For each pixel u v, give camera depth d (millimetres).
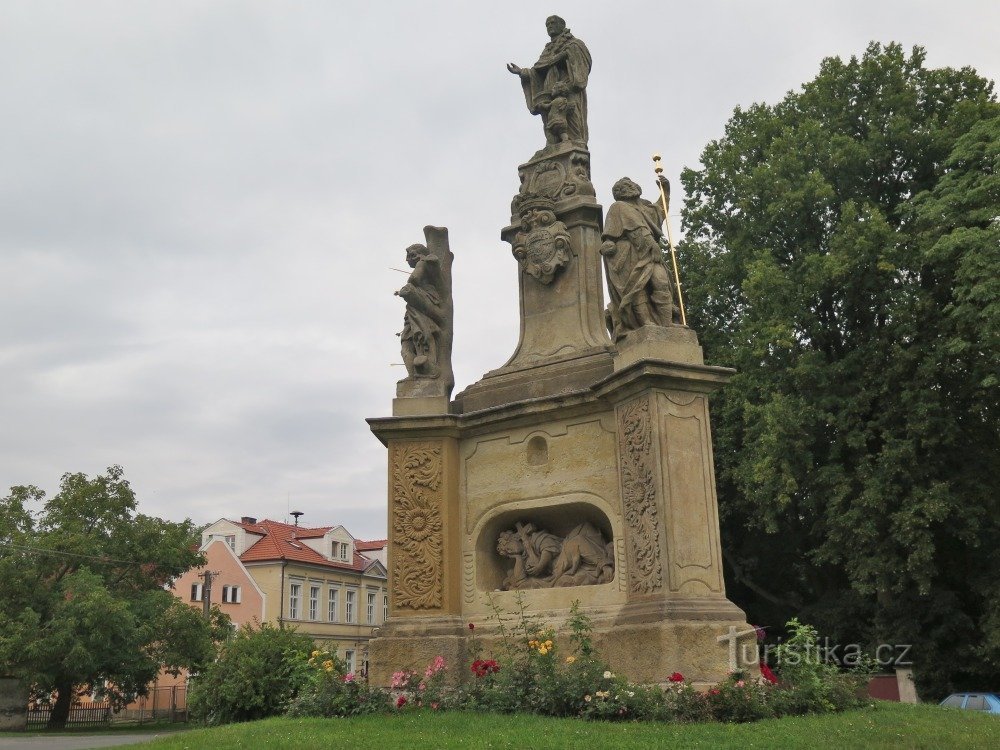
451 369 15594
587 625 11781
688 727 9805
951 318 24453
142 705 49344
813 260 27141
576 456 13688
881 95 30109
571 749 8594
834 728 9820
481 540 14391
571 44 16266
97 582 37188
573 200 15344
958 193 24266
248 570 61188
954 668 26578
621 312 13164
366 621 68062
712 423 29688
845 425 26203
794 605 31641
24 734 30656
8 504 40344
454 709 11562
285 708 14102
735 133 33125
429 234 15977
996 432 26625
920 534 24078
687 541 11969
